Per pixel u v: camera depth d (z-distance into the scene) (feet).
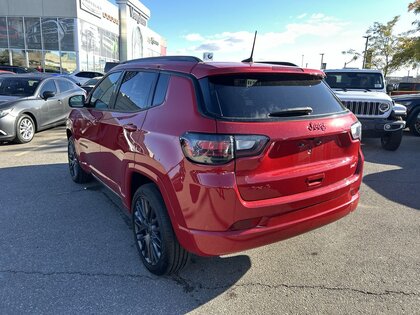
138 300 9.11
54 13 93.30
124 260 10.96
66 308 8.76
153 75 10.73
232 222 8.20
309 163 9.28
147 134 9.72
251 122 8.29
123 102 12.04
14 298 9.08
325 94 10.48
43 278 9.95
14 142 28.17
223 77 8.90
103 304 8.94
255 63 10.19
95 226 13.23
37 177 19.04
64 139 30.25
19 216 14.01
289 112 8.93
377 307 8.89
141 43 153.07
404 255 11.41
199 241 8.36
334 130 9.59
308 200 9.14
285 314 8.63
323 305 8.96
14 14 93.09
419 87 86.28
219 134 7.97
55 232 12.71
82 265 10.64
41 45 95.20
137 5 138.31
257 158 8.22
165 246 9.38
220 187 7.95
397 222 13.93
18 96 29.50
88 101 15.24
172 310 8.77
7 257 11.00
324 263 10.92
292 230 9.09
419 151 27.09
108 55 118.62
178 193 8.55
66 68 96.73
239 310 8.78
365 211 15.01
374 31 107.65
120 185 12.00
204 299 9.20
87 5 99.45
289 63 11.17
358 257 11.28
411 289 9.62
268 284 9.84
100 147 13.48
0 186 17.52
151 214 10.00
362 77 31.35
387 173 20.80
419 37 81.61
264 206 8.41
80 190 17.03
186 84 9.11
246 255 11.36
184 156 8.35
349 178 10.46
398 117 25.75
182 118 8.73
